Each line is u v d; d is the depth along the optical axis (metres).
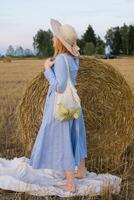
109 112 7.10
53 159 5.87
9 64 47.09
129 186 6.26
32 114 7.17
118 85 7.06
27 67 38.97
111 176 6.43
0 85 18.55
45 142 5.88
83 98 7.21
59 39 5.79
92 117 7.15
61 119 5.74
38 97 7.11
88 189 5.86
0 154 7.66
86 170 6.71
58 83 5.64
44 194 5.79
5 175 6.37
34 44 79.50
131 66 37.75
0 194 5.83
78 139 5.91
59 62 5.68
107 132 7.11
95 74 7.15
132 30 89.50
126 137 7.05
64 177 6.50
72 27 5.86
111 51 89.88
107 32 89.62
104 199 5.69
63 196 5.82
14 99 13.14
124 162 7.24
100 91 7.16
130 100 7.01
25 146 7.32
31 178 6.39
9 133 8.90
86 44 74.50
